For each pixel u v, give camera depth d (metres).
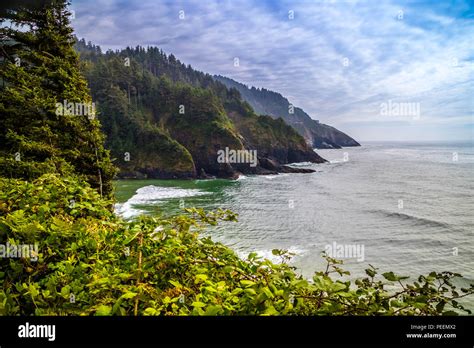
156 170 86.00
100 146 16.53
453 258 26.55
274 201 50.84
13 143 12.82
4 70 14.27
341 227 35.94
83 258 2.43
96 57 159.50
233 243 27.52
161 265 2.24
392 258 26.33
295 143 124.19
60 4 15.69
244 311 1.71
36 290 1.92
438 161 119.81
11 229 2.45
